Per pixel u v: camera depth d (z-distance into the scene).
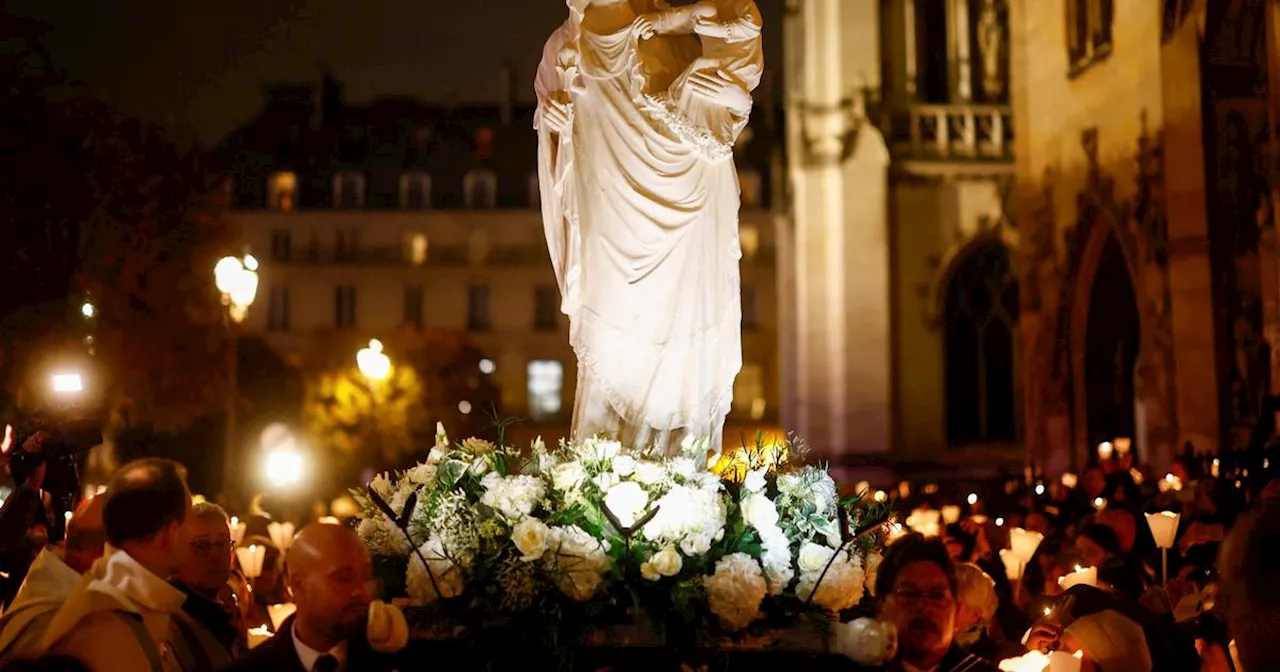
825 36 45.62
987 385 45.16
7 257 23.34
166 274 29.80
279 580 10.36
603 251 7.68
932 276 45.12
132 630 5.21
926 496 23.97
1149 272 22.52
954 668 5.99
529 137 86.38
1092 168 25.25
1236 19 20.97
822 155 45.16
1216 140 21.23
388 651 5.05
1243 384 20.89
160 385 29.98
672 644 6.27
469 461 6.79
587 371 7.69
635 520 6.43
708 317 7.80
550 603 6.22
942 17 46.22
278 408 56.84
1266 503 3.54
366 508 6.80
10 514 8.21
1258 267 21.06
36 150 23.94
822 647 6.43
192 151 30.66
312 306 83.50
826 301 45.16
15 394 23.27
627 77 7.71
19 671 4.75
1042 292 28.02
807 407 45.12
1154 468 21.97
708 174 7.81
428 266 83.50
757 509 6.55
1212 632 6.75
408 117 87.56
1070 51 26.47
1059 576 8.70
